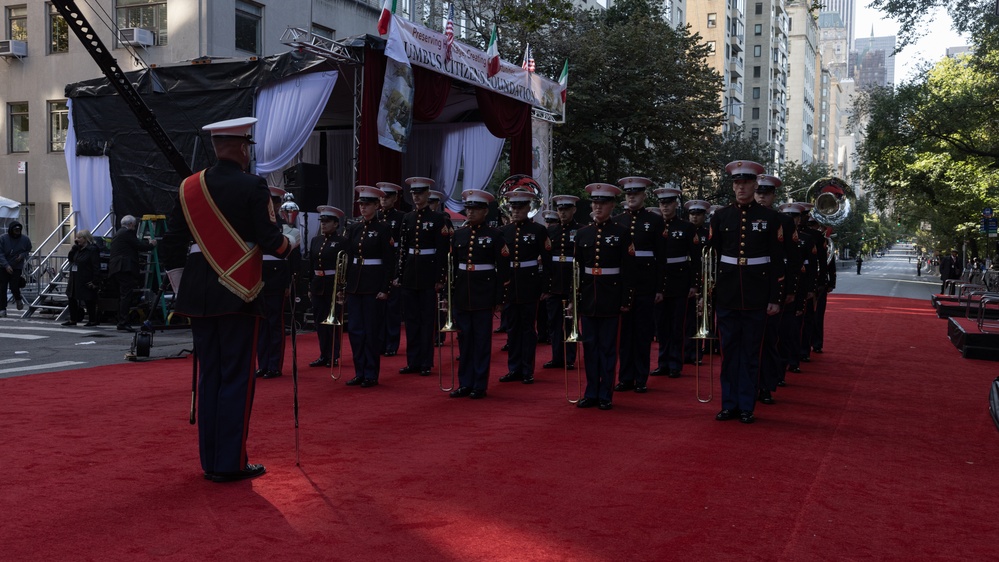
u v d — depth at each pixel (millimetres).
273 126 16391
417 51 15656
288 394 8781
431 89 16812
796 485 5527
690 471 5797
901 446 6785
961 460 6375
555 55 30297
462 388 8742
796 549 4340
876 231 124688
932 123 32969
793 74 131375
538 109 22500
